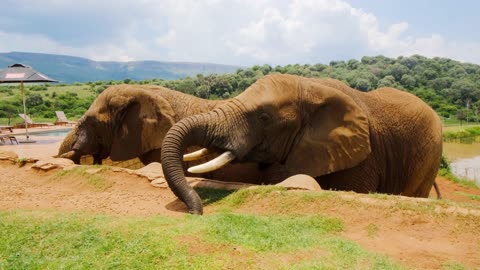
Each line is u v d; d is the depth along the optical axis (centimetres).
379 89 1073
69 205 825
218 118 866
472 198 1628
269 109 877
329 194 717
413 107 1030
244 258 501
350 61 12150
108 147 1185
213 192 854
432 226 621
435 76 10900
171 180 796
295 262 502
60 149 1251
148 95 1114
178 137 830
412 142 1009
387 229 627
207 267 477
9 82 2272
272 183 927
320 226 640
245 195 788
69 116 5272
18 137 2728
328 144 900
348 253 532
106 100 1161
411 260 541
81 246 554
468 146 4891
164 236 544
